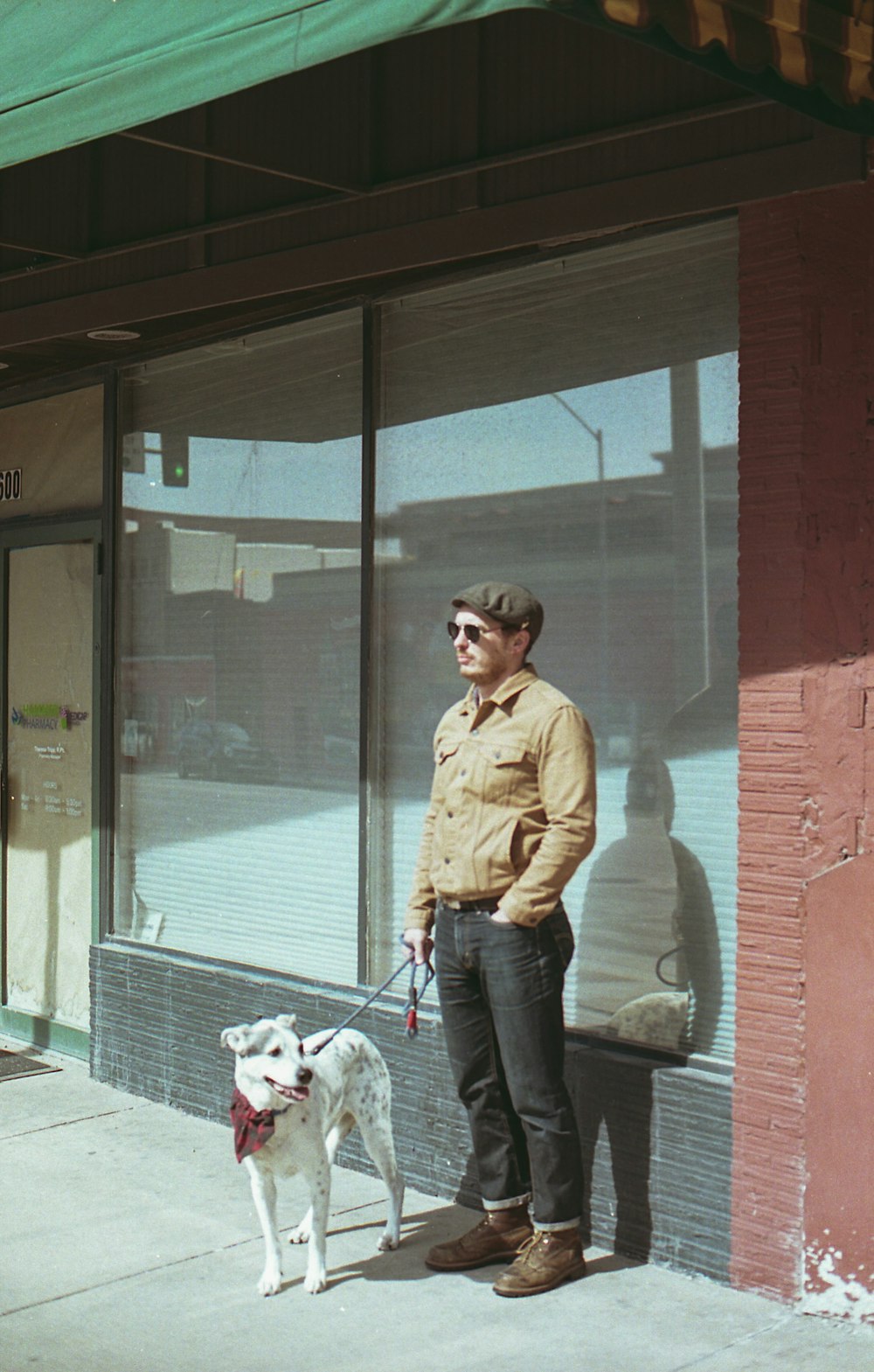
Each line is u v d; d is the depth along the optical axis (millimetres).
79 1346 4102
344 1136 4840
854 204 4227
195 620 6512
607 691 4922
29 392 7336
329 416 5887
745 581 4328
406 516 5582
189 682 6543
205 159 5691
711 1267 4438
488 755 4367
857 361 4230
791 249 4223
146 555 6762
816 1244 4188
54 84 4137
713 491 4625
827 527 4207
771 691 4270
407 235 5113
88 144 6047
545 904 4242
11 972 7641
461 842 4410
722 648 4605
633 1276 4496
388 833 5656
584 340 4992
